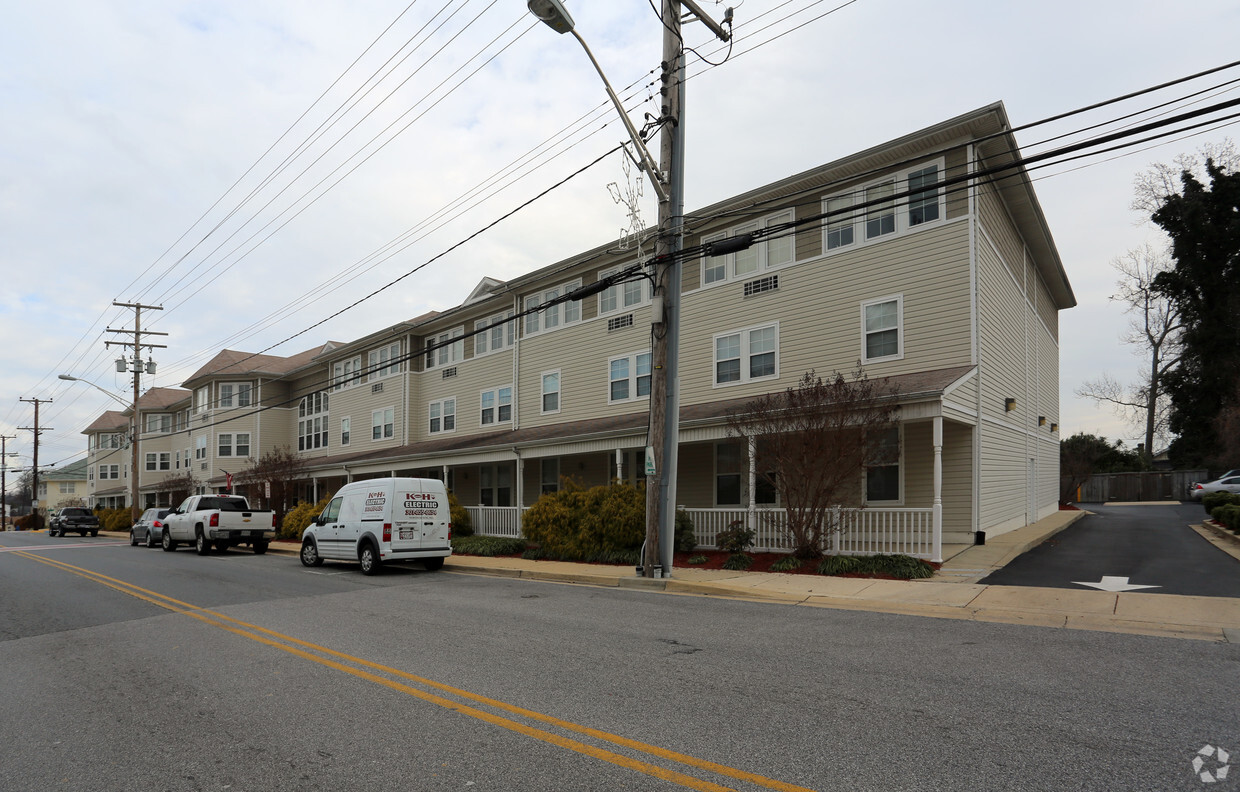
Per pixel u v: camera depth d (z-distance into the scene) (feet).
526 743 16.15
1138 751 14.89
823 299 59.47
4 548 98.94
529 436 74.74
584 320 80.74
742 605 35.24
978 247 52.29
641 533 53.52
